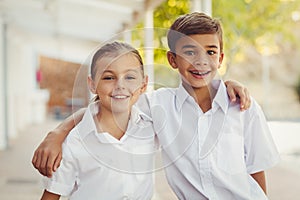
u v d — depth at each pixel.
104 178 1.37
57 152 1.35
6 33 11.55
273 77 12.96
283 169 7.03
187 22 1.52
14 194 5.83
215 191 1.50
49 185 1.38
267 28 8.78
